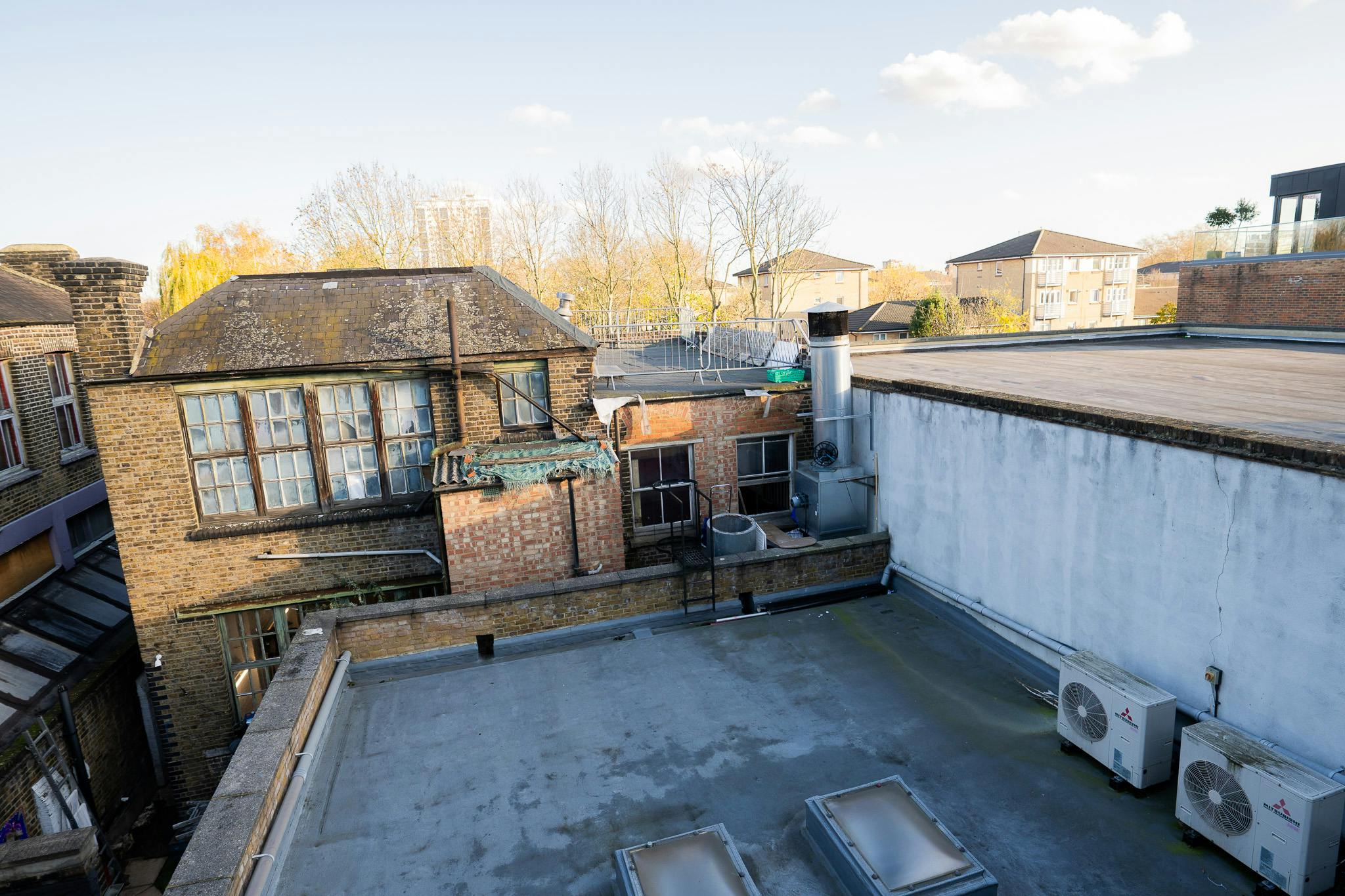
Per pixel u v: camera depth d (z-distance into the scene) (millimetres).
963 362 14758
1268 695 6066
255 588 11594
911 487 10898
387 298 12273
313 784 7152
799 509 13016
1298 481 5652
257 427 11391
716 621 10297
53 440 16422
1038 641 8531
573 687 8812
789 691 8531
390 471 11961
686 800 6730
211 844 5547
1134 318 66750
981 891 5160
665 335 25703
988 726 7711
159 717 11711
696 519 13297
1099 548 7664
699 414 12938
